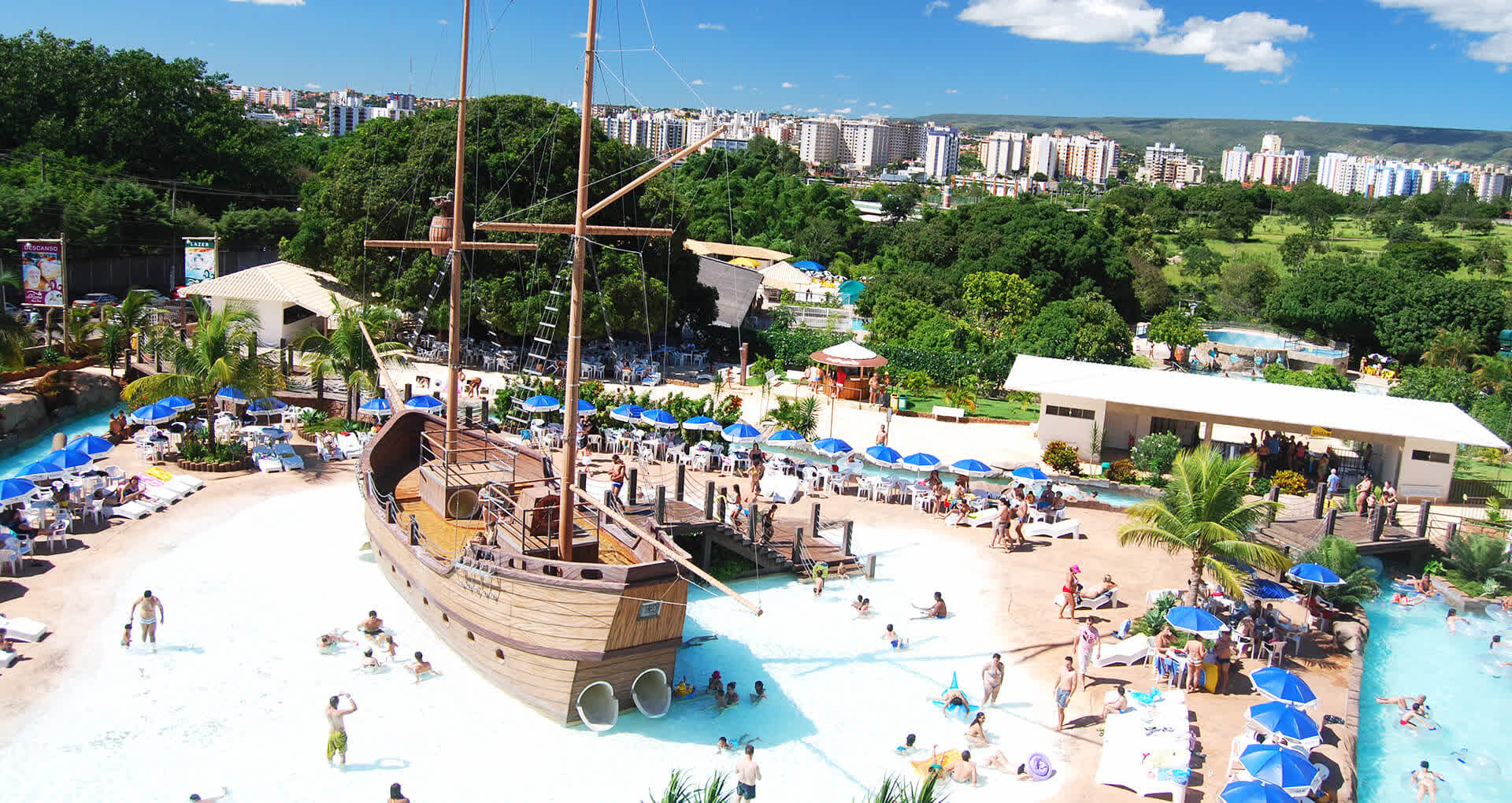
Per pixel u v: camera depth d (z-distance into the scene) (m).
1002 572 32.06
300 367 51.03
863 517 37.09
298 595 26.84
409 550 24.80
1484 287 83.56
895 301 71.12
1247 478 26.55
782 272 100.19
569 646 20.67
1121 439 47.69
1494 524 37.88
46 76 77.94
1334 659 26.78
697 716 22.14
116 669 22.25
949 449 45.84
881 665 25.09
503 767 19.62
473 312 54.34
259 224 80.25
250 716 20.83
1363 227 182.38
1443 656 28.33
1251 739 20.69
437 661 23.80
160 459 37.09
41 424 40.38
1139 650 25.66
